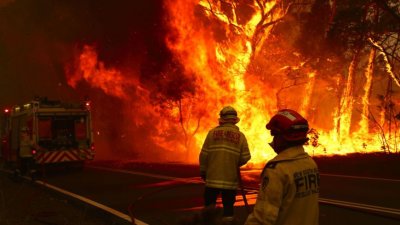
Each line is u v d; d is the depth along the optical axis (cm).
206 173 642
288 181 298
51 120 1786
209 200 638
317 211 312
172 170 1717
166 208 933
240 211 862
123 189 1245
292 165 303
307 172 307
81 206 1008
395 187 1130
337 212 841
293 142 310
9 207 1028
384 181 1245
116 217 857
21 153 1725
